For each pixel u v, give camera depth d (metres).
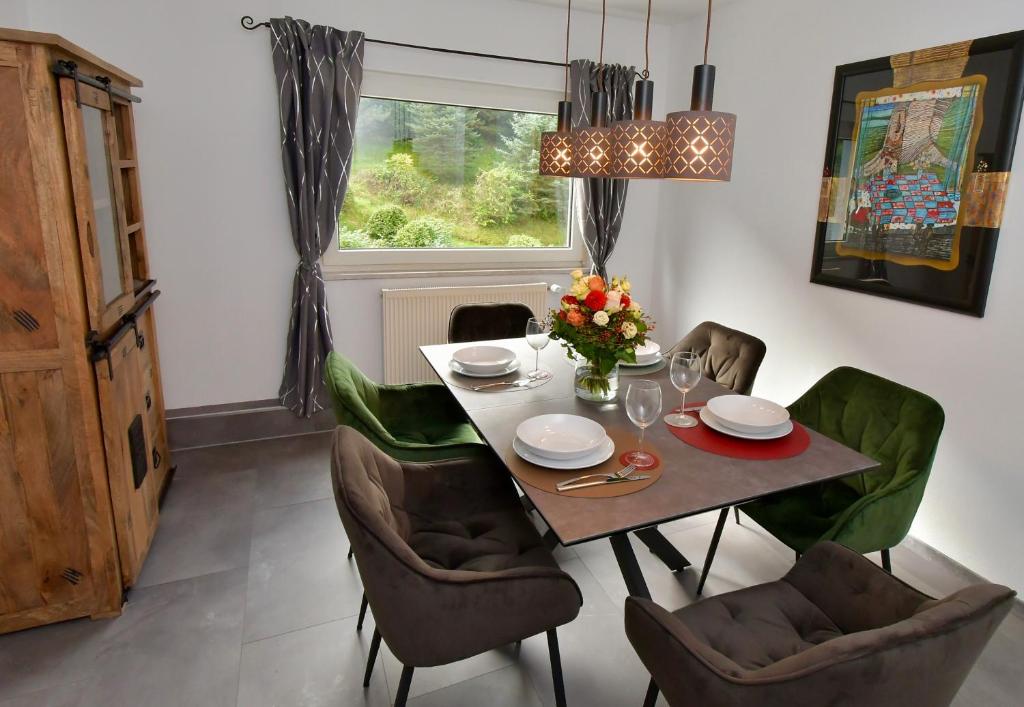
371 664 1.75
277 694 1.75
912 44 2.35
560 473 1.60
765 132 3.14
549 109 3.66
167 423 3.22
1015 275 2.06
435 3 3.23
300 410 3.35
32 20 2.61
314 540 2.48
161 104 2.90
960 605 1.05
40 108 1.61
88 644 1.91
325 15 3.06
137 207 2.56
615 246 4.07
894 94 2.40
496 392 2.18
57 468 1.85
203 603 2.10
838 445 1.79
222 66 2.95
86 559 1.96
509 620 1.39
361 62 3.11
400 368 3.57
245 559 2.35
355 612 2.09
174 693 1.74
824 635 1.44
